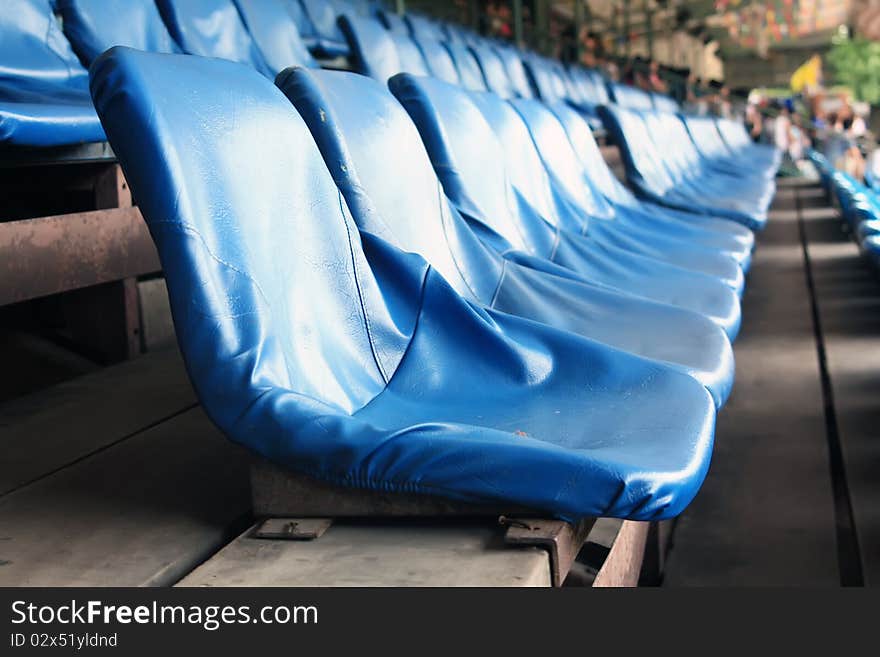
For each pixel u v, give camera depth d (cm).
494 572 112
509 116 282
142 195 125
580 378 158
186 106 131
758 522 231
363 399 148
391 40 543
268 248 139
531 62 851
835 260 634
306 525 127
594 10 1812
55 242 228
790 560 211
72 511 140
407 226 190
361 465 122
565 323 198
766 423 303
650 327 195
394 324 162
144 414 195
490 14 1290
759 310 487
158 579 118
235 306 128
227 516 137
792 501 242
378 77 512
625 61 1683
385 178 187
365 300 160
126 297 263
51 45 282
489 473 118
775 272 601
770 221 884
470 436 122
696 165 657
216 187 131
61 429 186
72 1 302
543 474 116
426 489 121
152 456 166
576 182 323
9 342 261
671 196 481
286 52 432
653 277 256
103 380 228
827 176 1040
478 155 242
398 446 121
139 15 337
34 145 214
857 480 251
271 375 128
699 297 233
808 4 2372
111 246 250
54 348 268
